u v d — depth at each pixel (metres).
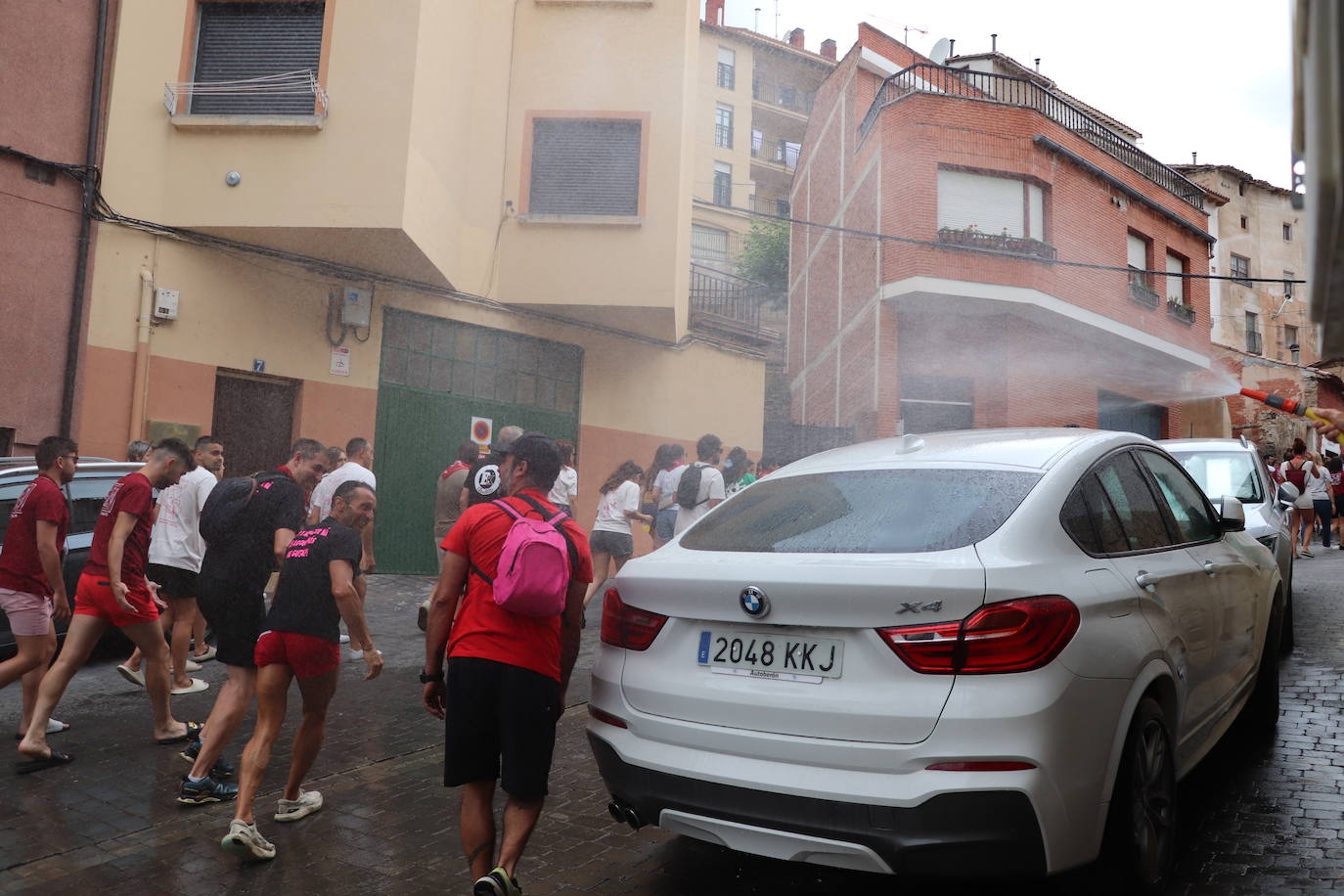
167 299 10.43
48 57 9.79
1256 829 3.94
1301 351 46.59
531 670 3.36
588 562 3.59
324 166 10.68
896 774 2.78
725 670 3.15
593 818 4.37
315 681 4.24
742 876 3.71
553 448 3.69
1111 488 3.76
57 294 9.76
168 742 5.54
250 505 4.71
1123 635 3.13
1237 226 45.66
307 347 11.52
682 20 13.65
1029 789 2.69
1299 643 7.59
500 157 13.38
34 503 5.28
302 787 4.84
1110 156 22.92
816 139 27.86
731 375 16.72
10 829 4.25
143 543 5.41
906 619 2.87
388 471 12.27
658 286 13.20
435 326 12.83
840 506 3.58
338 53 10.84
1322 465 17.05
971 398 20.55
